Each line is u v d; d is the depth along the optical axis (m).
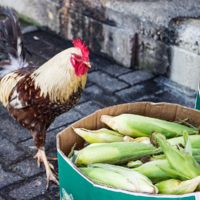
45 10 5.50
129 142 2.29
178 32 3.92
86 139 2.37
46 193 2.79
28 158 3.17
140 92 4.18
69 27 5.26
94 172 2.03
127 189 1.89
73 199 2.04
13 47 3.13
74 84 2.66
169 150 1.98
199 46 3.77
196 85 4.00
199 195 1.71
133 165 2.22
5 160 3.13
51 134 3.49
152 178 2.07
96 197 1.84
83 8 4.90
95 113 2.45
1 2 6.20
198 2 4.34
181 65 4.06
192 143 2.33
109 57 4.86
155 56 4.34
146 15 4.20
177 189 1.90
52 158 3.15
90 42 5.05
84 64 2.58
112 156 2.20
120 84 4.34
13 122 3.68
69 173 1.95
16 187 2.84
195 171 1.92
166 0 4.45
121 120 2.45
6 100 3.00
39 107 2.72
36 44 5.26
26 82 2.76
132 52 4.52
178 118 2.61
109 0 4.60
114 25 4.63
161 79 4.40
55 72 2.63
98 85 4.32
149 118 2.52
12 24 3.14
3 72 3.05
